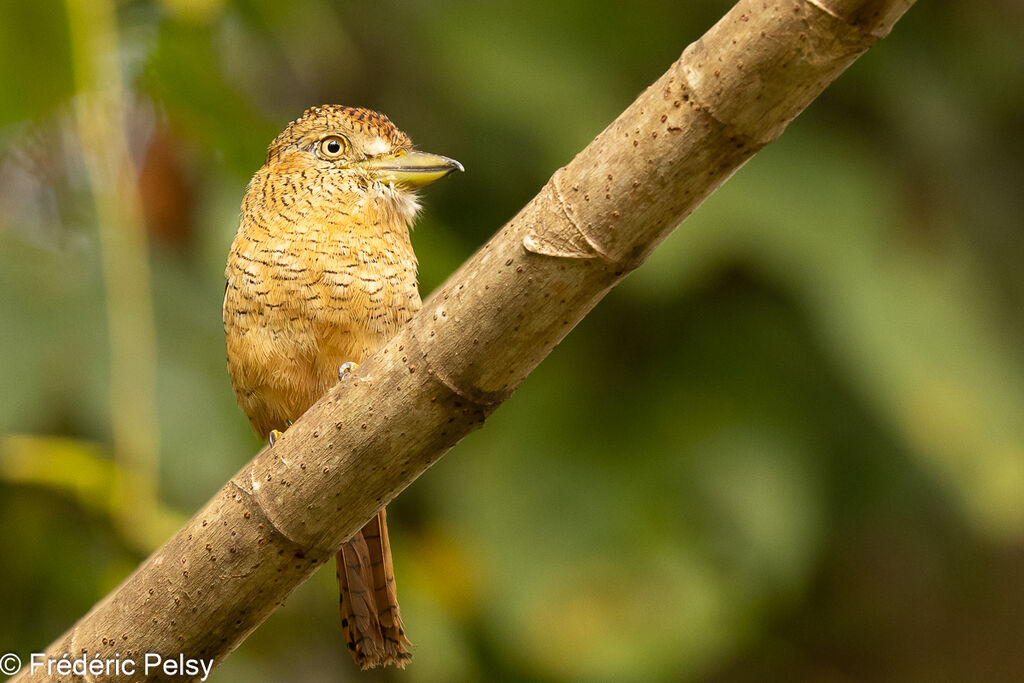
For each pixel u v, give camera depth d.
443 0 11.15
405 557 9.70
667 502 10.09
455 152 11.27
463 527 10.10
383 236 7.85
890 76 11.08
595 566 9.95
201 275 9.27
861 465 10.73
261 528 5.66
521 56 10.47
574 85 10.45
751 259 9.98
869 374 9.69
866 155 10.83
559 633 9.78
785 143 10.42
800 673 11.72
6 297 8.46
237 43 9.80
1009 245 11.41
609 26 10.67
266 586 5.76
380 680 10.69
